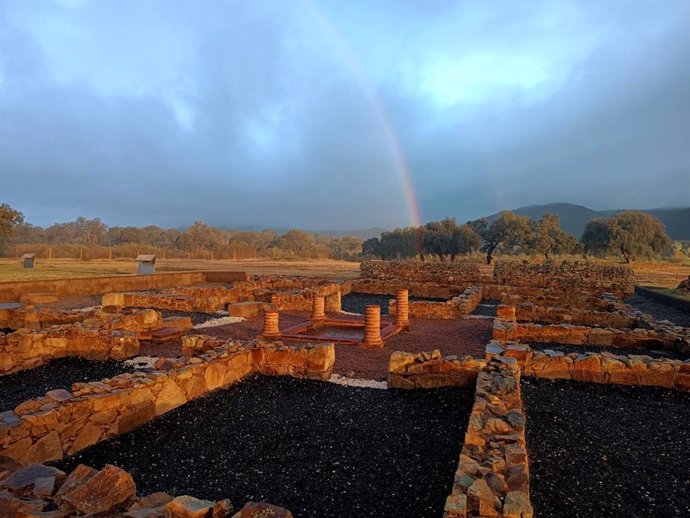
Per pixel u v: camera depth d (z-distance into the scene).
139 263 24.86
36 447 4.84
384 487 4.41
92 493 3.45
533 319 14.54
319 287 19.97
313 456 5.10
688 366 7.38
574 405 6.65
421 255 52.72
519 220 52.47
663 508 4.05
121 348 9.31
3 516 3.12
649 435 5.67
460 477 3.68
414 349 10.31
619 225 49.19
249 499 4.22
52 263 38.84
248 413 6.40
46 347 9.17
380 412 6.46
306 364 7.96
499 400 5.40
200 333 11.86
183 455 5.16
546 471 4.66
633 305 20.16
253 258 62.25
